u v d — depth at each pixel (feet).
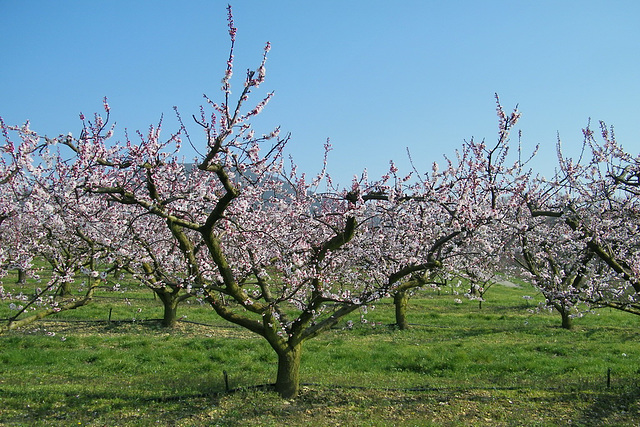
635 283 34.30
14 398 30.94
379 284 35.50
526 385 36.99
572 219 35.99
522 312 81.87
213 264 41.19
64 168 30.09
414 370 43.39
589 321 73.31
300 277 31.86
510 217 37.29
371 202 32.73
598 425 28.27
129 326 59.06
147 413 29.12
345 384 36.11
